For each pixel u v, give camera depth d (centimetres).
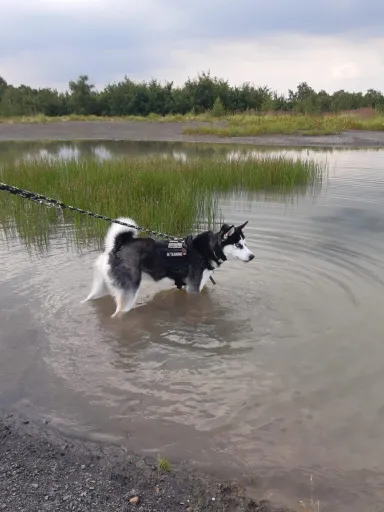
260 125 1087
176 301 239
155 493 127
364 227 345
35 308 226
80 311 226
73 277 262
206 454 140
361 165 625
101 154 811
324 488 128
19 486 129
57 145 1002
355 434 146
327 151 791
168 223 339
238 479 132
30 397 165
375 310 220
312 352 189
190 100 1636
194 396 165
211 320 219
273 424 151
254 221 363
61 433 149
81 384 172
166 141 1045
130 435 148
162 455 140
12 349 192
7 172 477
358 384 169
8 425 152
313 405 159
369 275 257
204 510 122
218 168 509
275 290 245
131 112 1673
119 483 131
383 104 1398
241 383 171
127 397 165
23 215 359
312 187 493
